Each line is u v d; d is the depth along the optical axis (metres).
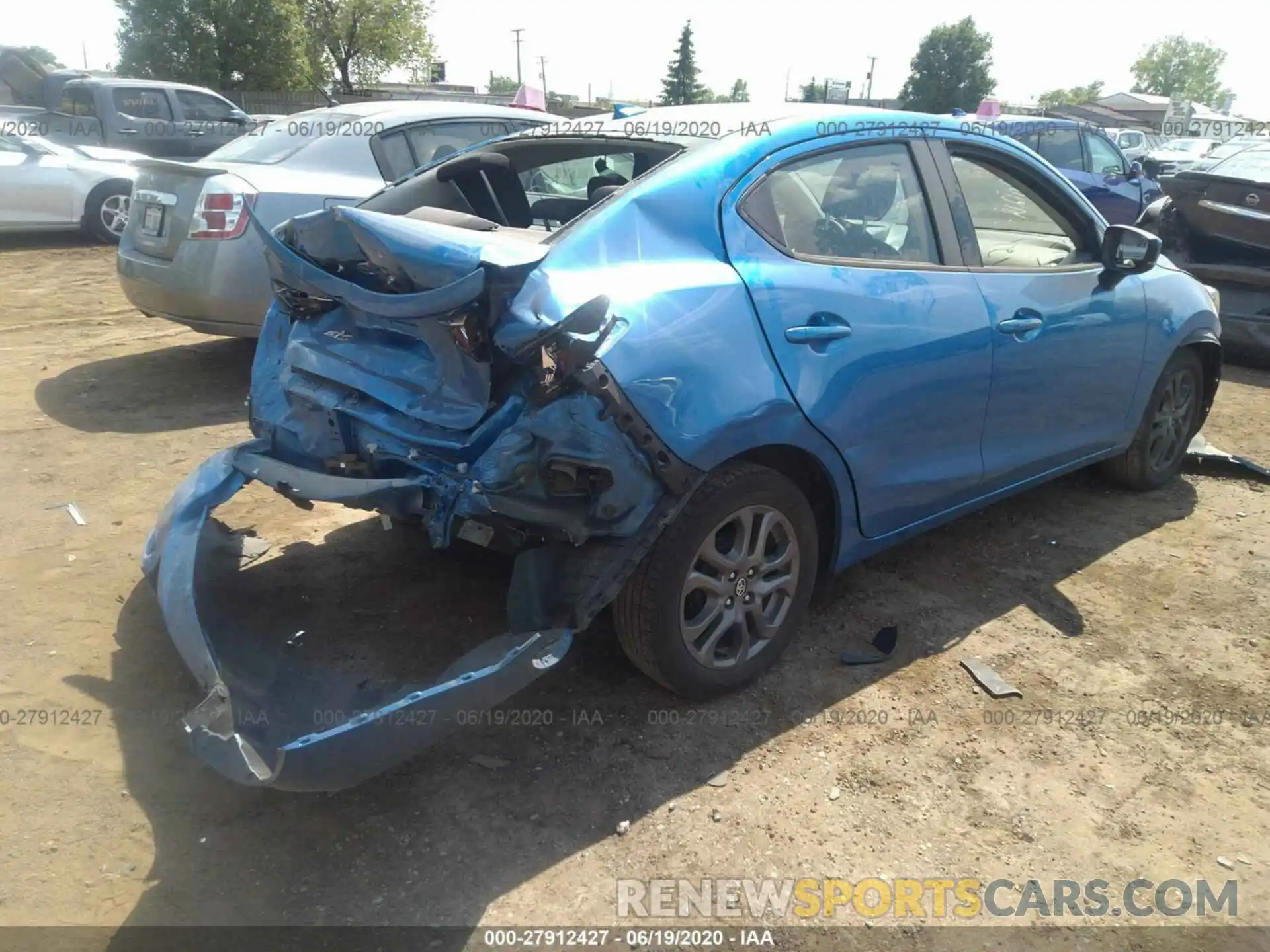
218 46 28.02
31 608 3.32
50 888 2.22
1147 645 3.38
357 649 3.11
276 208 5.34
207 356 6.52
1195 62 96.62
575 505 2.44
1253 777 2.74
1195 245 7.50
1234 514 4.52
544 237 2.67
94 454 4.70
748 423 2.64
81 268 9.68
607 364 2.37
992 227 3.60
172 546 2.88
